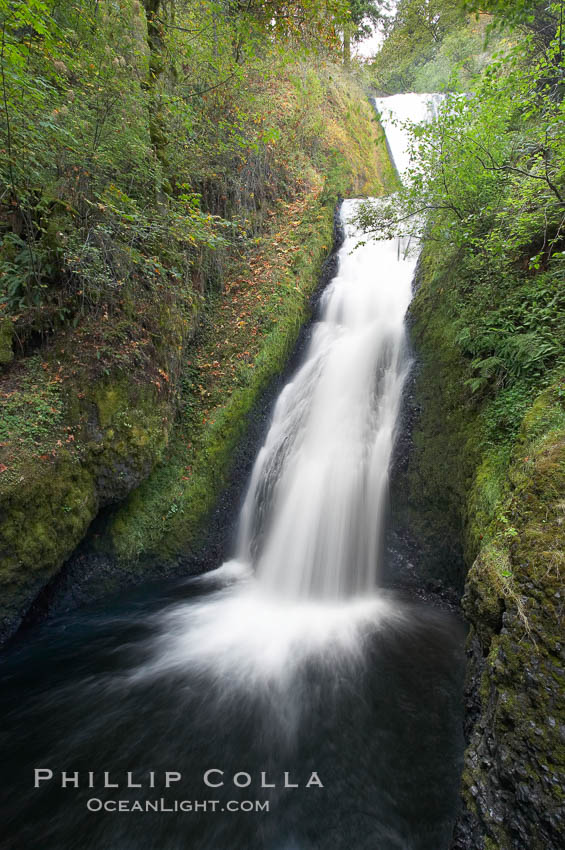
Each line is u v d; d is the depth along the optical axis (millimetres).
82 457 5289
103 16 5746
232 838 3000
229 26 7105
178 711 4074
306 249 10164
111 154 6012
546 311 4707
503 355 5086
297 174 12016
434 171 6168
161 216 6449
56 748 3695
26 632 5086
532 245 5496
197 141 8375
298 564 6387
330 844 2959
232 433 7129
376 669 4520
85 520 5324
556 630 2426
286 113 12109
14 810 3162
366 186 14703
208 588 6227
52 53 4227
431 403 6324
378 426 6953
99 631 5289
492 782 2408
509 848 2166
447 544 5566
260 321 8430
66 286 5684
